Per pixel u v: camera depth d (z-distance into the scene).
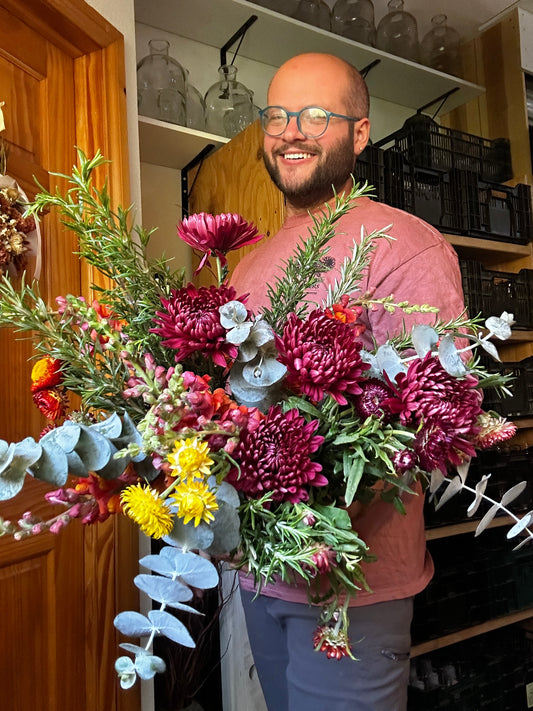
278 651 0.97
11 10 1.18
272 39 2.08
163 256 0.62
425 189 2.00
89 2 1.32
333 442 0.56
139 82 1.78
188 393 0.46
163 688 1.45
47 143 1.27
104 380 0.56
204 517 0.43
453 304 0.91
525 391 2.18
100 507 0.48
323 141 1.04
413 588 0.91
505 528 2.10
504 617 1.94
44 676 1.16
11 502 1.09
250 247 1.68
